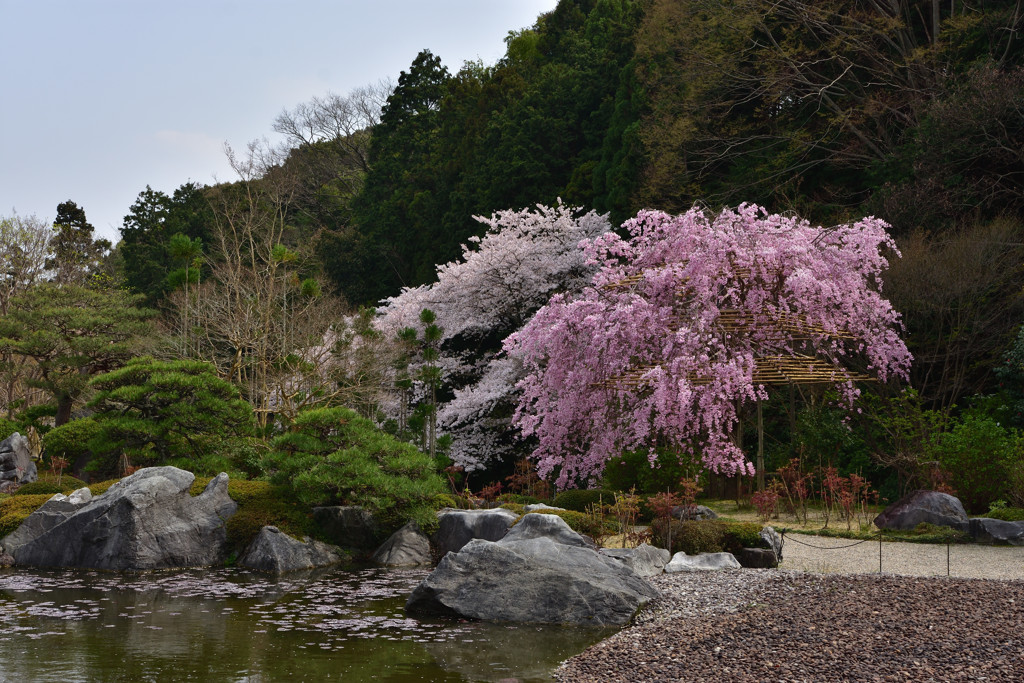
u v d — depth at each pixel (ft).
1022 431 49.93
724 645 24.41
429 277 115.24
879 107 73.72
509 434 81.82
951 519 42.42
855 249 54.90
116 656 24.94
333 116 186.70
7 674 22.93
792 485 51.83
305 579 38.88
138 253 152.15
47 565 42.29
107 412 54.54
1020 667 20.84
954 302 55.36
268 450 55.98
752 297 52.37
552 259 79.82
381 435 47.06
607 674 22.68
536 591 30.35
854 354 57.93
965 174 62.18
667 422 51.47
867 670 21.33
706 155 83.87
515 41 129.18
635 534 40.32
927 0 77.82
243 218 109.70
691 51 83.51
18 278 101.60
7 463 57.16
